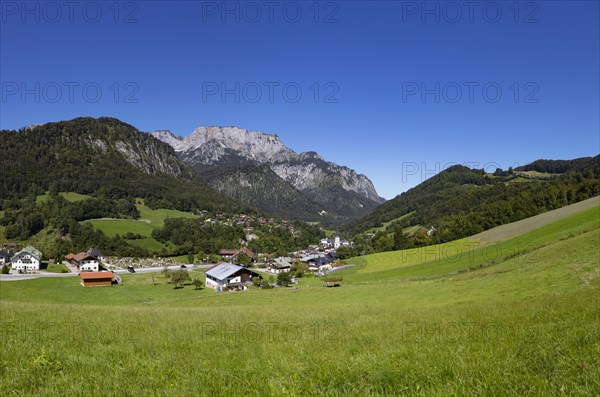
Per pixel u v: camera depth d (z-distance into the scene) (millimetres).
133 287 98438
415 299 40594
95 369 7547
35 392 6129
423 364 7074
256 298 63906
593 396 4957
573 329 9047
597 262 34750
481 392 5305
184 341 10977
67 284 100062
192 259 166000
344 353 8695
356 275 86062
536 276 37562
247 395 5988
